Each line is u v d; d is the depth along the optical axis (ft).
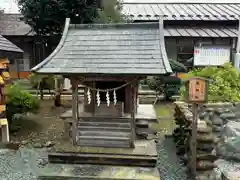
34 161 26.84
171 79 49.96
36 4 48.29
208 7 77.20
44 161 26.50
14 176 23.58
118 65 24.40
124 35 28.35
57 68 24.49
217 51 58.08
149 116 30.19
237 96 33.45
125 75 23.72
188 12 70.13
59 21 49.32
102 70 23.84
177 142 31.58
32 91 53.57
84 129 28.37
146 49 26.18
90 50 26.73
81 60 25.45
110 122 28.63
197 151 24.75
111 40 27.86
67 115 30.09
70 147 26.53
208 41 60.80
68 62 25.29
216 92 33.01
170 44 61.98
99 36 28.60
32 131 35.55
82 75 24.47
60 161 25.39
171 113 43.98
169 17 65.10
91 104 30.45
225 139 27.96
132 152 25.17
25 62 65.10
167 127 38.24
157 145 32.42
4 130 30.66
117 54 25.89
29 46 64.64
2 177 23.40
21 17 66.69
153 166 24.39
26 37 61.62
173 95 50.11
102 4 49.06
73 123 26.86
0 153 28.96
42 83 47.42
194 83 23.06
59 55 26.27
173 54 62.23
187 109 32.42
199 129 25.23
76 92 26.32
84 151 25.43
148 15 65.57
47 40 59.36
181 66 51.42
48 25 51.72
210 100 33.17
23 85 57.41
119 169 23.98
